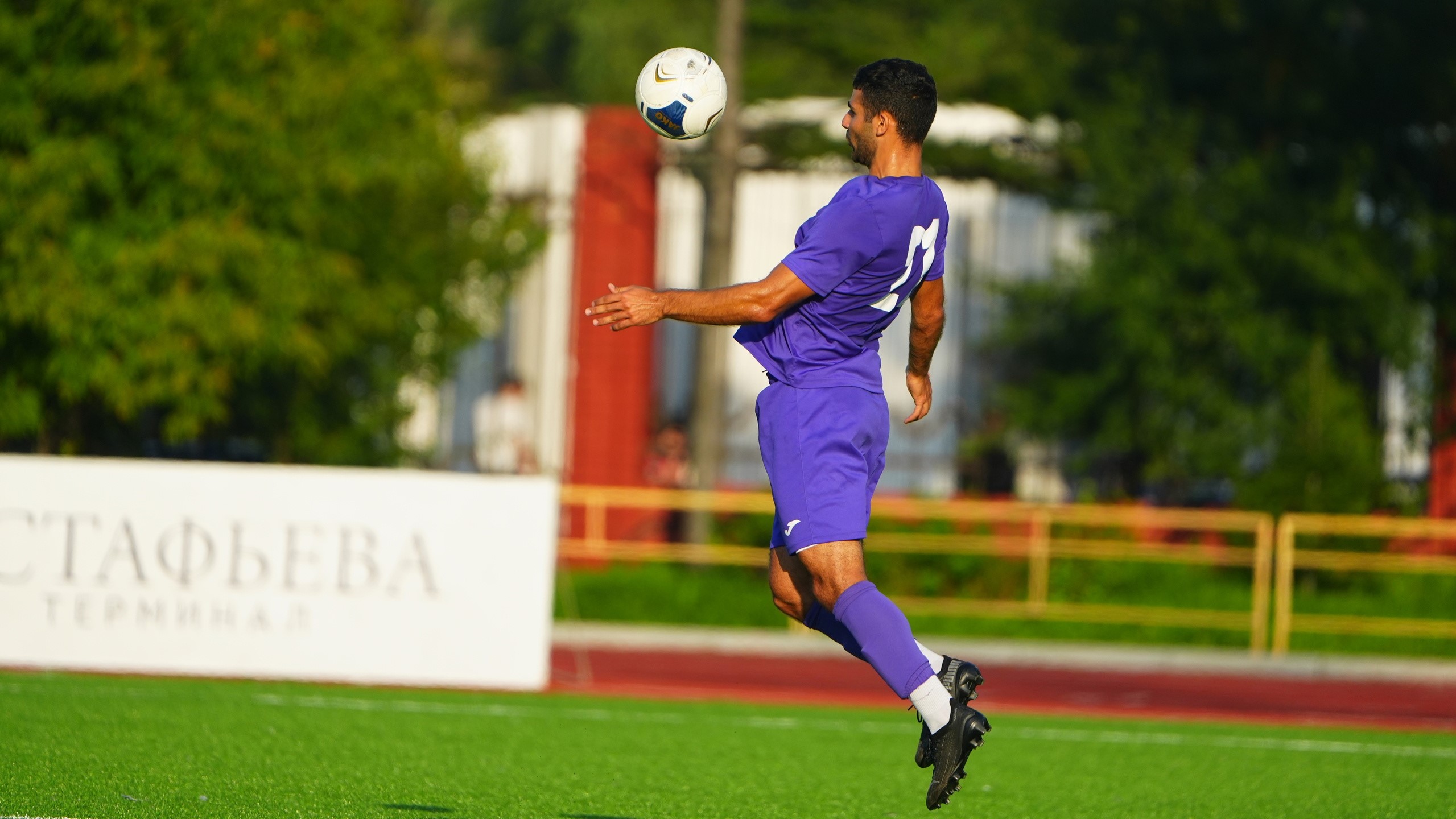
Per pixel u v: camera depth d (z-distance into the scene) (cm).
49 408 7112
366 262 7562
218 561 4144
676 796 2503
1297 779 2952
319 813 2184
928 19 8869
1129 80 8575
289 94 6525
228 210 6519
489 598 4200
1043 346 8675
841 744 3316
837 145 8331
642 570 7194
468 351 8994
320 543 4166
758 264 8688
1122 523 6388
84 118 6275
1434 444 8275
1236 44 8762
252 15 6419
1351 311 8044
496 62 11450
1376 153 8619
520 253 8238
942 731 1700
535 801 2384
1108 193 8162
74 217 6341
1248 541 7238
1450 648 6519
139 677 4028
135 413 7062
